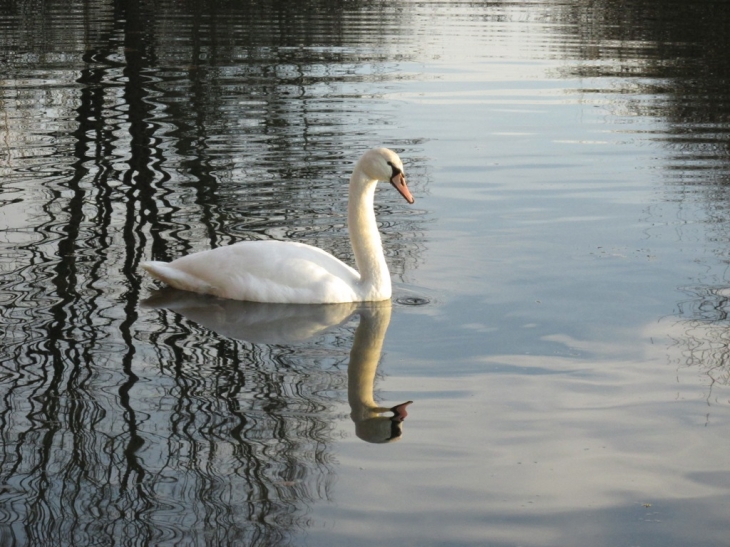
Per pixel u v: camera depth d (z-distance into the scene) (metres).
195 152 13.69
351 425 6.19
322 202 11.48
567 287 8.88
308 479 5.51
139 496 5.31
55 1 30.80
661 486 5.50
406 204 11.66
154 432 6.04
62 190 11.74
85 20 26.91
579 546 4.90
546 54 23.12
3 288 8.57
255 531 4.99
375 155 8.69
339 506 5.25
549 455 5.84
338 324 8.10
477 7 32.25
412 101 17.59
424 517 5.15
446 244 10.17
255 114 16.23
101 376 6.85
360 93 18.17
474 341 7.67
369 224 8.77
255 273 8.68
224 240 10.03
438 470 5.64
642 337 7.69
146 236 10.11
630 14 30.08
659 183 12.46
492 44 24.47
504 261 9.62
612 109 17.20
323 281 8.66
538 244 10.12
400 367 7.16
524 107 17.23
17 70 19.72
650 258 9.62
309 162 13.27
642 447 5.95
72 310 8.14
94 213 10.88
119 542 4.89
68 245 9.78
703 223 10.75
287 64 21.11
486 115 16.55
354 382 6.87
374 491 5.40
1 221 10.51
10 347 7.30
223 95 17.78
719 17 29.41
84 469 5.58
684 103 17.72
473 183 12.50
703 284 8.88
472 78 19.94
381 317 8.27
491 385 6.84
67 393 6.55
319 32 25.80
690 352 7.39
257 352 7.42
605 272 9.25
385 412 6.39
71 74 19.38
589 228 10.65
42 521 5.07
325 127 15.41
